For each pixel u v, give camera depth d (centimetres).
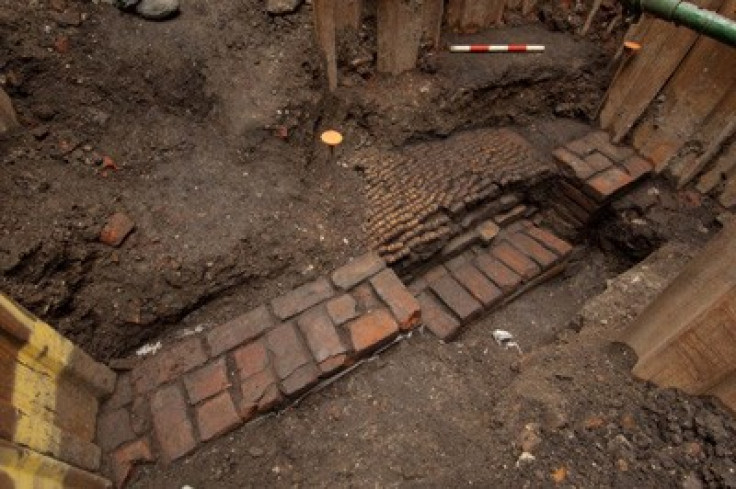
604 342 193
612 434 158
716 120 275
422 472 161
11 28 219
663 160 300
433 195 263
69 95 228
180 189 226
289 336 196
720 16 242
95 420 172
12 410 125
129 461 166
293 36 276
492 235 280
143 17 257
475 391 194
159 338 207
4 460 112
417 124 298
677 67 284
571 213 306
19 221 185
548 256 283
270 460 171
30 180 199
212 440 173
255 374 186
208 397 181
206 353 193
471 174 281
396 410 183
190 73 253
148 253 204
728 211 284
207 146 244
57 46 229
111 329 194
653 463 149
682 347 152
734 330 135
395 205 256
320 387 189
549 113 343
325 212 244
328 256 230
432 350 208
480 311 251
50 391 150
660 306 160
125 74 242
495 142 313
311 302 207
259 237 221
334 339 194
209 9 271
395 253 240
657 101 300
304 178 253
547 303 282
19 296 173
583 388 173
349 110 292
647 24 290
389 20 277
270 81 261
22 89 218
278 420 182
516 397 177
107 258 199
